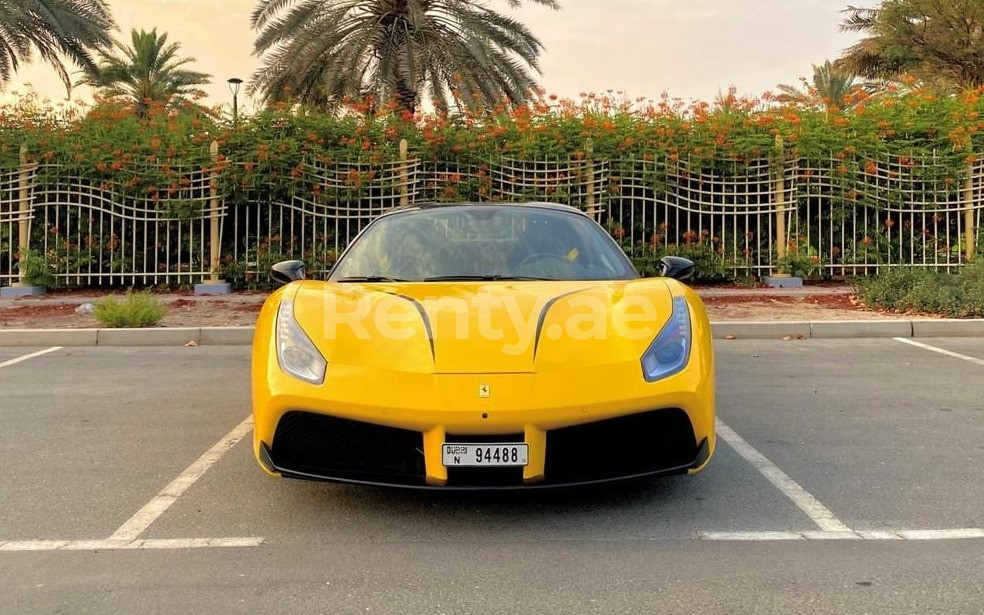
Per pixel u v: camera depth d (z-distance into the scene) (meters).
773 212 11.95
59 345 8.44
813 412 5.11
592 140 11.97
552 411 2.95
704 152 11.93
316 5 18.44
